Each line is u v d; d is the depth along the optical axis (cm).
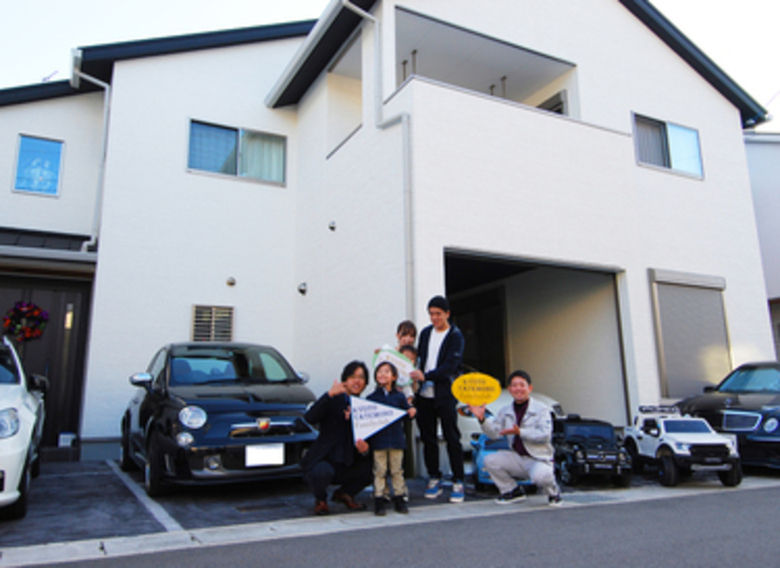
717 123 1123
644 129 1040
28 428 434
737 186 1102
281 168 1064
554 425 683
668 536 372
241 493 538
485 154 760
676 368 885
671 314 910
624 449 621
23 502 427
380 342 726
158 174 942
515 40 923
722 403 733
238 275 974
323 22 861
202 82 1013
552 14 975
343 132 966
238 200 1001
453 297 1346
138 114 947
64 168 970
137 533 394
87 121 999
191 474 477
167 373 586
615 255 856
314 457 455
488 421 481
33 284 866
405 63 974
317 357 899
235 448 488
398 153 727
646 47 1074
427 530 395
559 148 831
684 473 697
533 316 1055
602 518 432
